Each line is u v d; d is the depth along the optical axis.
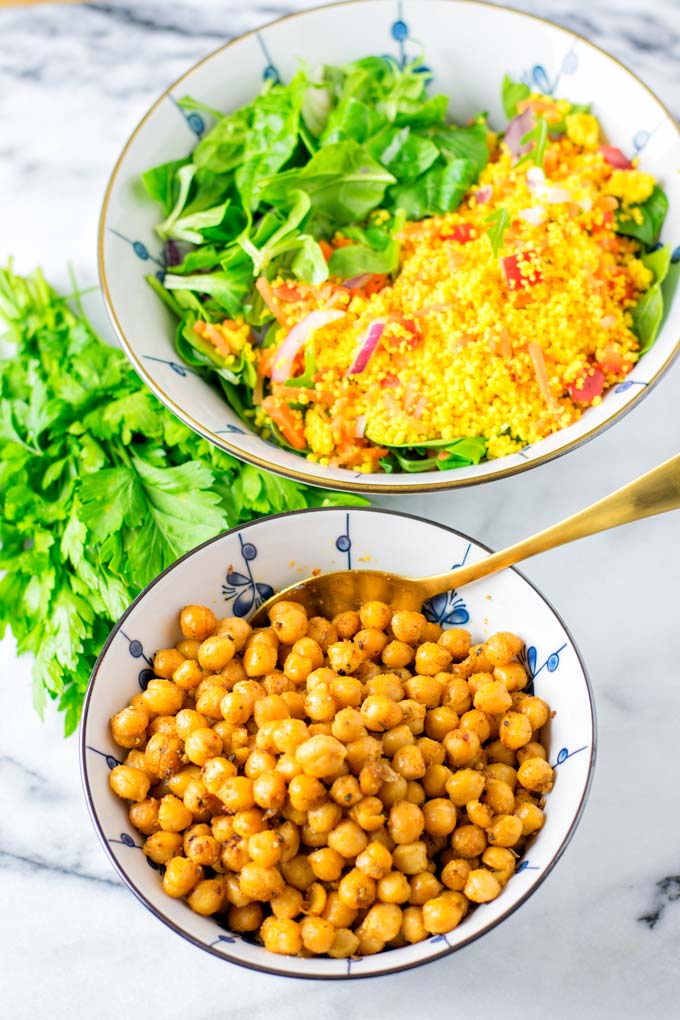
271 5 0.65
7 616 0.51
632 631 0.52
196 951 0.47
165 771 0.45
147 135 0.56
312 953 0.43
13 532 0.53
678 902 0.48
